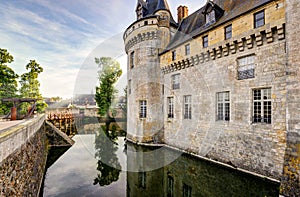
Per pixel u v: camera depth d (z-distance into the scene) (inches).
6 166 161.0
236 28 358.9
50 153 524.7
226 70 385.1
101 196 228.5
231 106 371.9
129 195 224.2
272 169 296.8
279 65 297.7
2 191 150.6
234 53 370.0
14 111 446.6
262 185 299.1
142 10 619.8
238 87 361.1
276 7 295.7
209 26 437.1
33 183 261.0
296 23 259.4
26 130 242.4
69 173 357.4
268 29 302.5
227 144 372.8
